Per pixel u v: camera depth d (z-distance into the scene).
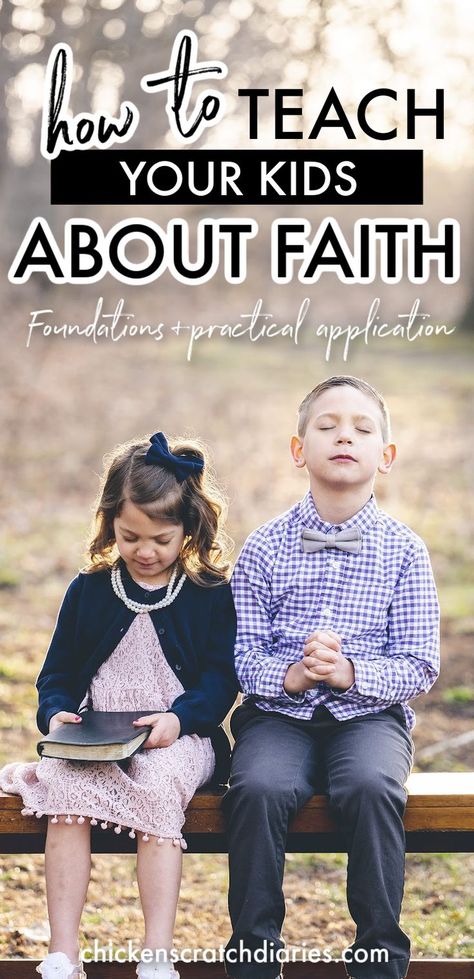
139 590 2.86
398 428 11.34
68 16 14.85
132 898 3.54
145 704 2.82
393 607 2.87
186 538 2.88
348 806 2.53
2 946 3.14
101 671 2.87
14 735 4.78
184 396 12.52
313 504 2.96
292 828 2.62
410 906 3.48
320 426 2.90
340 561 2.90
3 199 16.20
